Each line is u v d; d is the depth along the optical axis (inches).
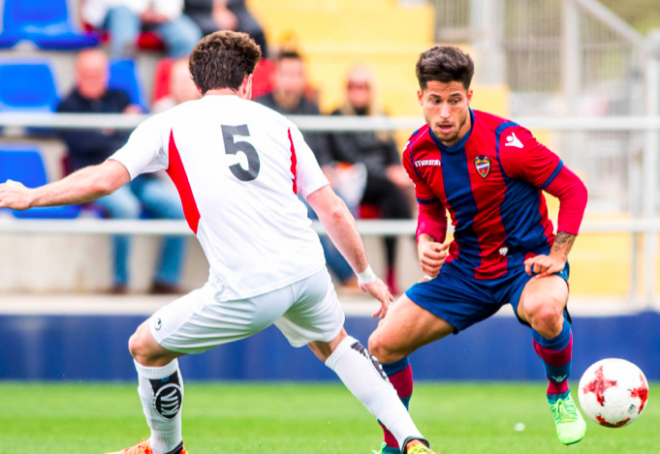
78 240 1034.7
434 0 1455.5
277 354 971.3
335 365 485.4
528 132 525.3
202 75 481.1
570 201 516.7
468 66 493.7
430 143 531.5
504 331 978.7
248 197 451.2
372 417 774.5
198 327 451.2
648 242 976.3
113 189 437.1
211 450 616.4
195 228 457.4
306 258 459.2
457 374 977.5
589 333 971.9
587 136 1067.3
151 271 1027.3
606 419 525.7
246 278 444.1
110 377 958.4
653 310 970.1
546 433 694.5
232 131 460.8
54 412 787.4
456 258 556.7
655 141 991.0
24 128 1066.7
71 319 956.0
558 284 518.3
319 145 1006.4
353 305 992.9
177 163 455.5
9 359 954.1
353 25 1459.2
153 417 486.3
